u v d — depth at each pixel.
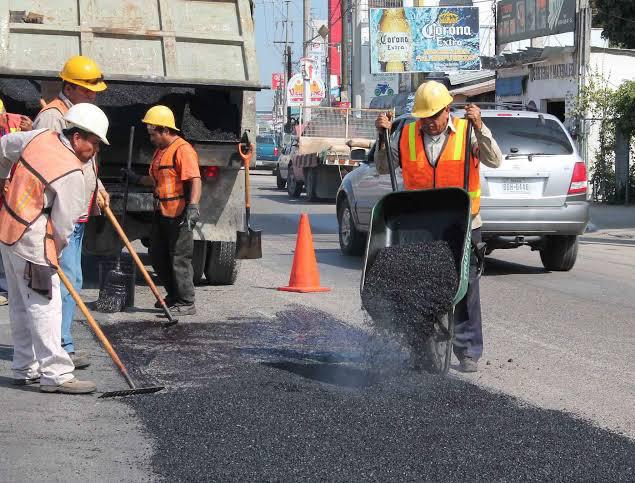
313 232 18.17
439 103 6.91
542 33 28.78
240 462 4.98
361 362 7.28
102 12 10.11
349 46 54.09
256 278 12.02
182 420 5.71
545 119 12.40
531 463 5.02
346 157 25.56
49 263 6.18
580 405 6.26
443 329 6.74
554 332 8.73
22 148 6.21
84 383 6.35
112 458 5.05
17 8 9.92
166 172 9.25
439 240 6.95
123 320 9.00
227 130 10.43
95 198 7.34
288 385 6.54
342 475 4.80
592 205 25.02
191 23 10.31
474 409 6.01
